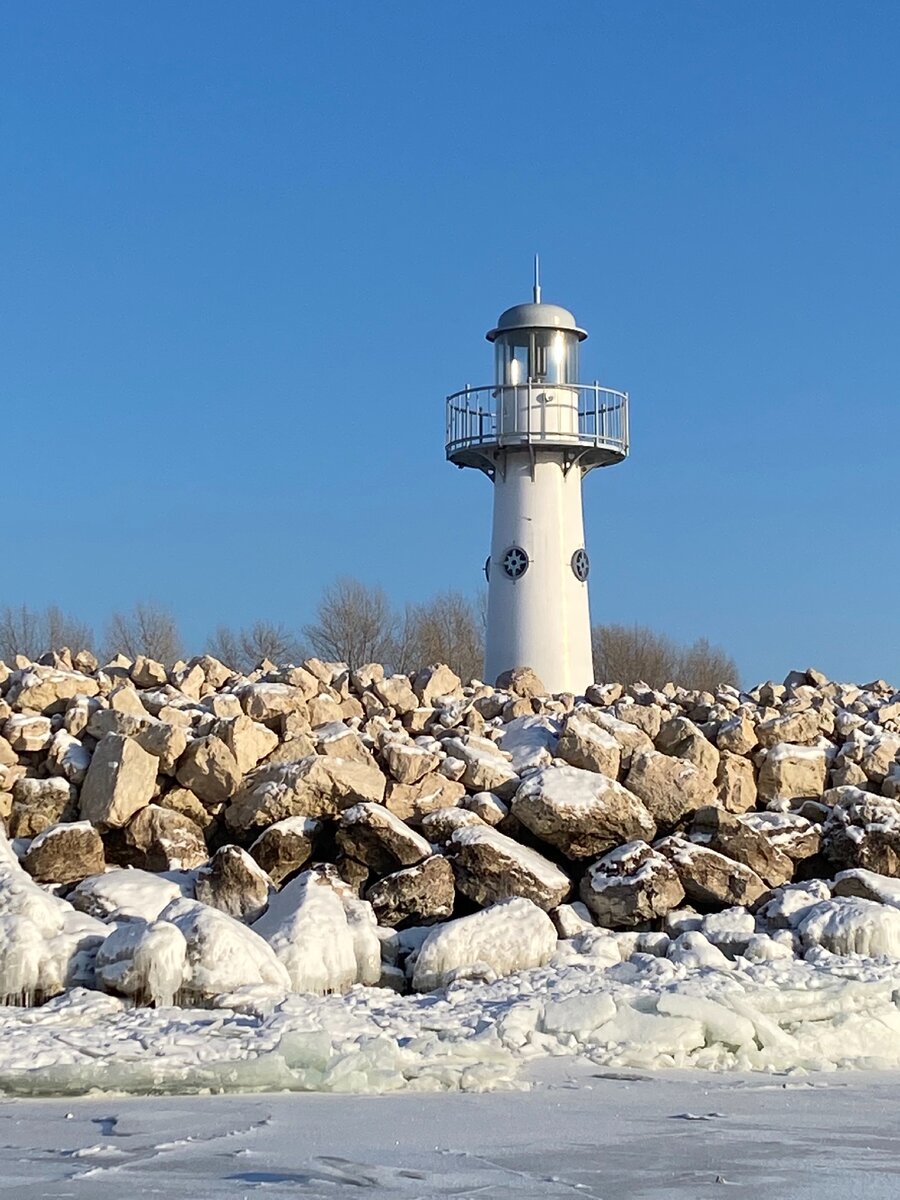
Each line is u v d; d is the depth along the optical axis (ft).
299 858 55.26
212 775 57.41
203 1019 41.01
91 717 60.80
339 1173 27.50
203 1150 29.27
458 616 157.28
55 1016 41.39
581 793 56.29
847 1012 41.96
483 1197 25.90
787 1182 26.99
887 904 53.88
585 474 115.96
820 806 61.46
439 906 52.90
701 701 73.31
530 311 111.75
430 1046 38.50
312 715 65.05
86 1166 28.04
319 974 46.70
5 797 57.72
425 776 58.95
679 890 54.44
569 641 111.24
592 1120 32.07
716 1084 36.19
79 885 52.34
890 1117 32.65
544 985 45.68
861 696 81.61
